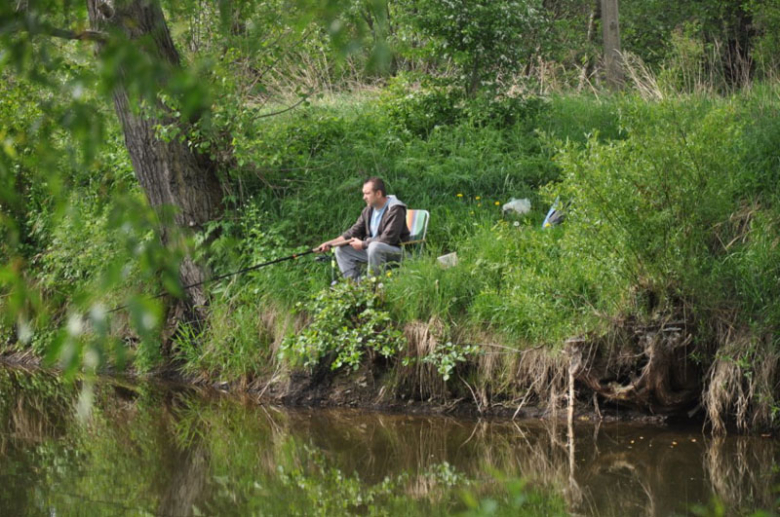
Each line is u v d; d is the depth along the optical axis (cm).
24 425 1623
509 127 2384
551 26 2681
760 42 2902
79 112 365
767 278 1462
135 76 342
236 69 1838
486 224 1902
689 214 1427
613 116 2431
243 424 1597
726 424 1459
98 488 1247
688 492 1170
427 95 2434
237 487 1249
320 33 1784
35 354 2198
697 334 1455
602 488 1197
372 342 1633
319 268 1878
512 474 1275
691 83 2650
